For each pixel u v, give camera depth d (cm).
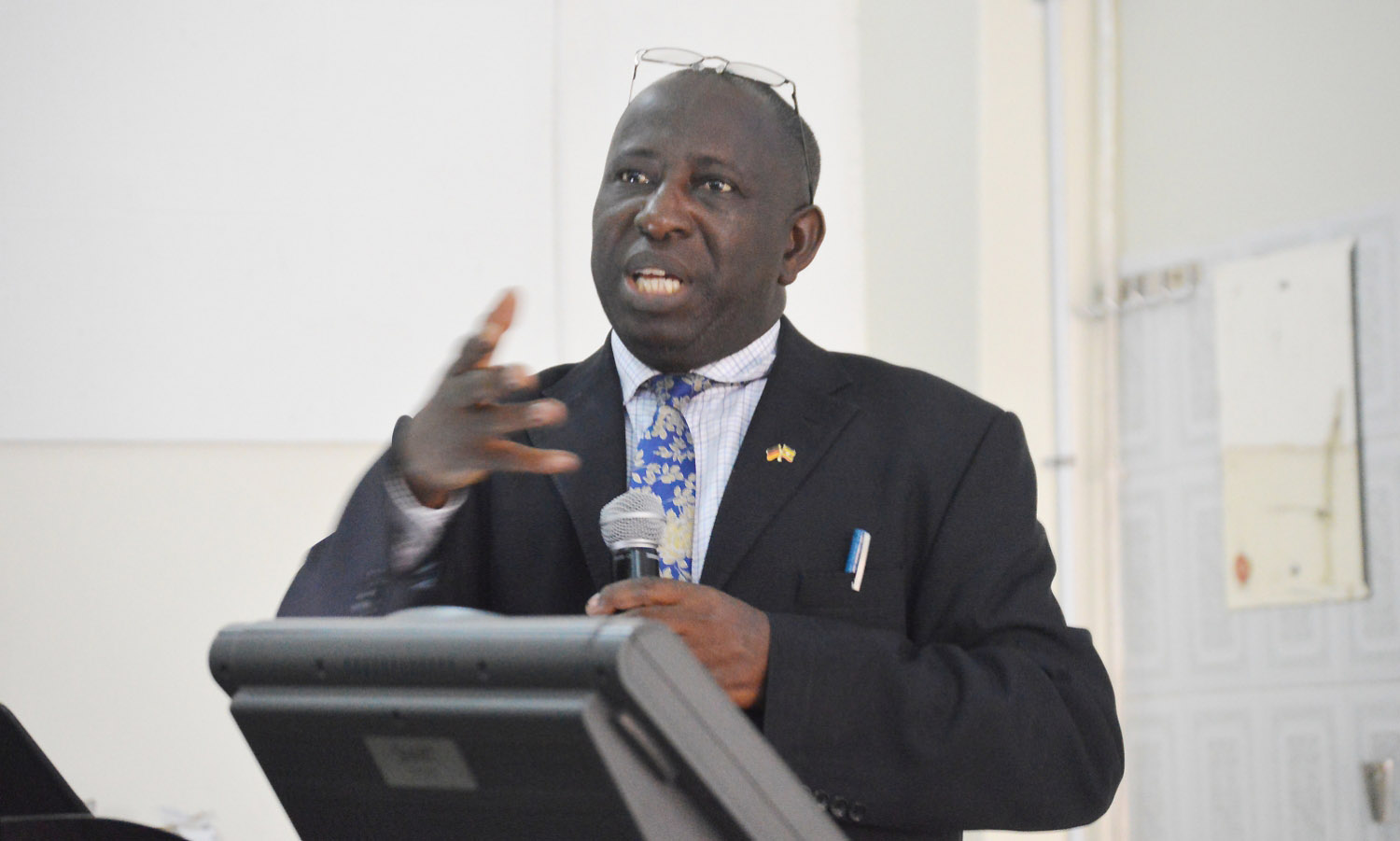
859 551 235
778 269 253
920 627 239
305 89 537
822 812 138
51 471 498
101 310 508
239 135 529
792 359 257
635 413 254
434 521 208
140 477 507
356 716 137
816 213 265
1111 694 235
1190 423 513
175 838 142
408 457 197
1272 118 492
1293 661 468
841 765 206
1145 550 527
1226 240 506
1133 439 537
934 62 589
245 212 527
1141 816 519
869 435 248
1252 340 492
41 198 505
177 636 504
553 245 559
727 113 246
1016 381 564
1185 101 527
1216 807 491
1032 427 562
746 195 245
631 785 126
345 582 214
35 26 510
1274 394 481
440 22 554
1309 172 478
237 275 524
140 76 520
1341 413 457
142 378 510
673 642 129
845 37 623
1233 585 491
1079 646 237
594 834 132
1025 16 579
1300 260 477
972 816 212
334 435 529
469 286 548
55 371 501
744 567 234
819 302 610
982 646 233
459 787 137
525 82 562
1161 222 535
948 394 258
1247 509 488
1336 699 453
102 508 502
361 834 151
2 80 506
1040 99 577
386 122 545
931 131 589
